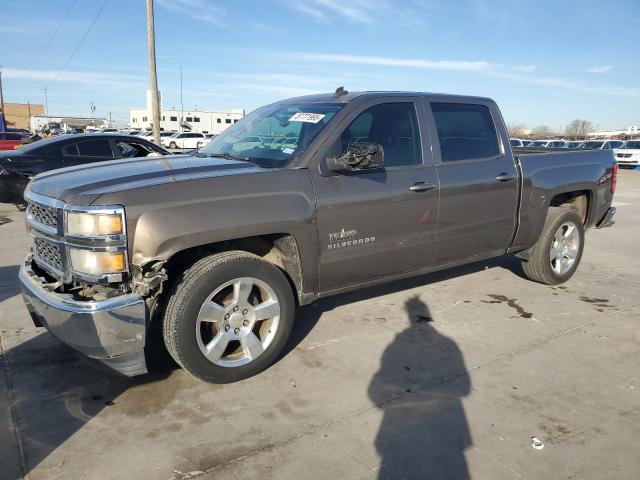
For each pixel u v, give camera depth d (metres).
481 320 4.69
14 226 8.66
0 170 9.06
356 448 2.83
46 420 3.06
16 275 5.82
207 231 3.21
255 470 2.65
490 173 4.77
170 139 42.22
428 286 5.62
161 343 4.04
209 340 3.44
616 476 2.65
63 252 3.14
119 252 2.99
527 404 3.30
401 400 3.33
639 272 6.37
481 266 6.46
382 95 4.25
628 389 3.51
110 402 3.27
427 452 2.81
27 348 3.99
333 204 3.77
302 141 3.89
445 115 4.62
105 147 9.92
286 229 3.54
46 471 2.63
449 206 4.49
